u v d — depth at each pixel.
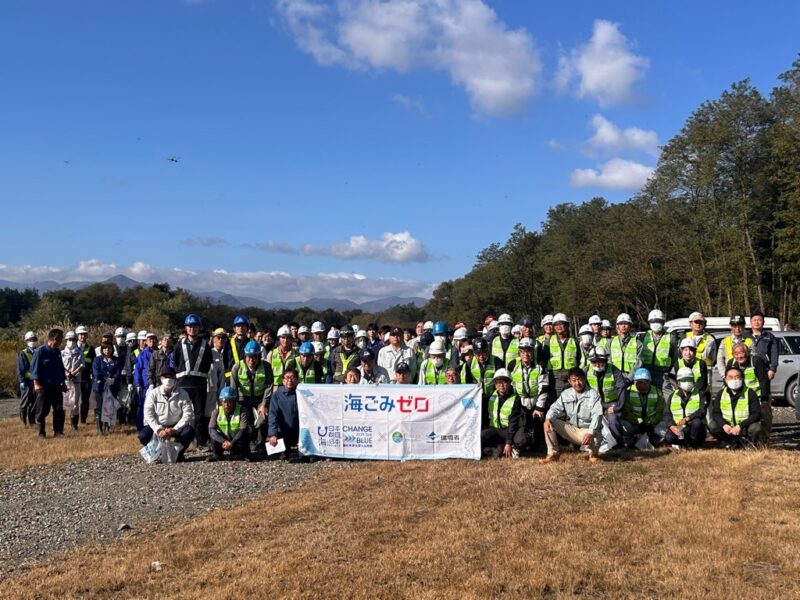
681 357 10.70
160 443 10.86
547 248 71.88
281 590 5.26
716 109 41.97
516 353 11.20
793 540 6.04
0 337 36.16
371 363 11.53
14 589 5.56
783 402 16.69
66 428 15.23
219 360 12.45
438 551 6.05
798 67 38.47
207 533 6.85
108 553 6.43
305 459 10.91
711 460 9.20
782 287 42.34
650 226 46.78
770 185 41.22
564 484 8.39
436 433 10.59
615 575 5.43
